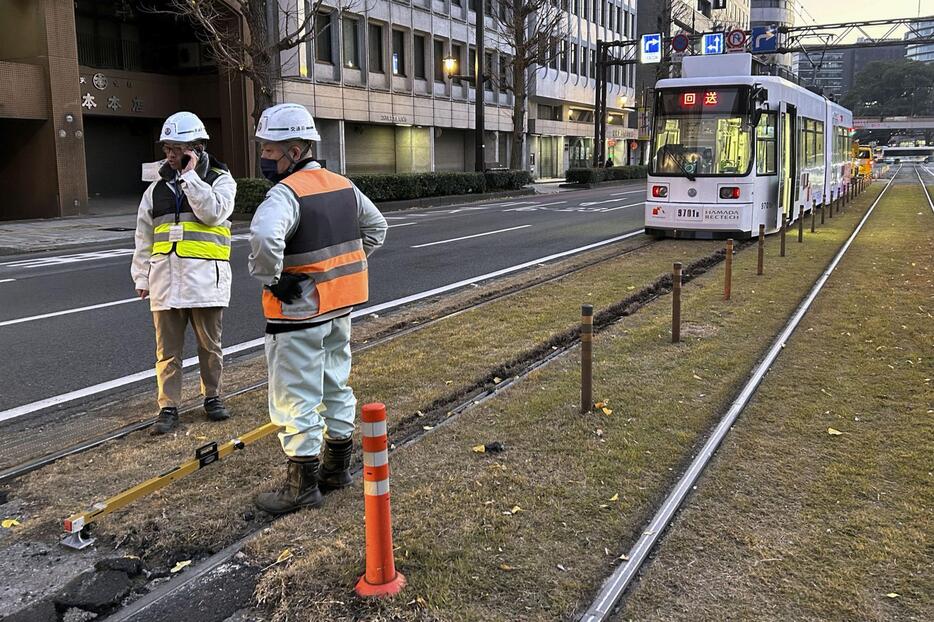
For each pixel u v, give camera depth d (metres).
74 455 4.50
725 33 32.72
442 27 40.50
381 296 9.71
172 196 4.80
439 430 4.78
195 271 4.81
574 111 59.47
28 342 7.34
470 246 14.75
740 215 14.36
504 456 4.38
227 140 28.41
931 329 7.38
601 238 15.99
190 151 4.63
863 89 142.62
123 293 10.01
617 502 3.82
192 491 3.98
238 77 27.77
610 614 2.94
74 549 3.47
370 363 6.29
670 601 3.03
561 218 21.27
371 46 35.62
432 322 7.92
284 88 30.00
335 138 33.75
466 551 3.34
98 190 28.08
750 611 2.96
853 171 31.88
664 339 7.07
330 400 3.93
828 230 17.20
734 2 92.81
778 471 4.21
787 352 6.64
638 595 3.07
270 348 3.67
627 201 29.22
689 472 4.13
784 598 3.04
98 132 27.95
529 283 10.31
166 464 4.36
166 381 4.93
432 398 5.37
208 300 4.85
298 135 3.61
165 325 4.85
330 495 3.95
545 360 6.46
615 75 65.69
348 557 3.29
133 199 28.44
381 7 35.50
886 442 4.59
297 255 3.56
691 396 5.42
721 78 14.48
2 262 13.63
